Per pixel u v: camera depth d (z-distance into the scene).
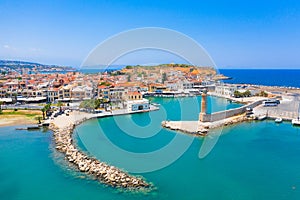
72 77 197.88
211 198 42.16
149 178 48.59
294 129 89.62
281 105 133.50
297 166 55.53
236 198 42.25
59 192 44.00
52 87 162.00
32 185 46.78
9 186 46.59
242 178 49.53
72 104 134.00
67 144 69.56
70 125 92.31
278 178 49.59
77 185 46.41
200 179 48.69
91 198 41.97
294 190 44.94
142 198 41.88
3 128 91.00
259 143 72.81
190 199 41.72
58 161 58.28
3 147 69.44
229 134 82.81
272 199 42.09
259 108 125.25
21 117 107.44
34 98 144.00
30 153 64.19
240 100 154.12
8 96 148.12
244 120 102.69
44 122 97.56
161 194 43.06
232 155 62.44
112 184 46.34
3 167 54.94
